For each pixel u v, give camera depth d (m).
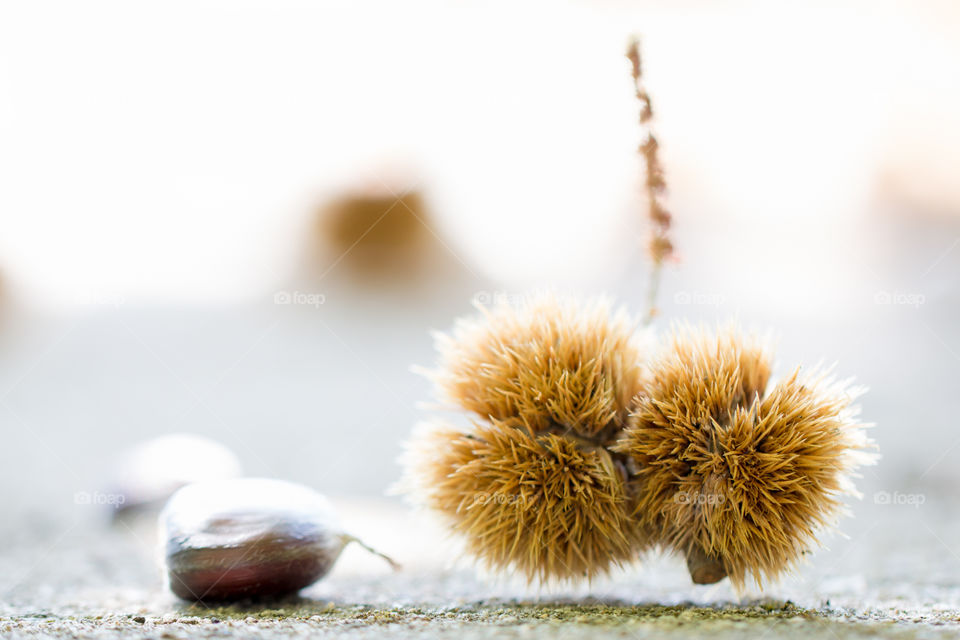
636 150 0.39
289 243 0.82
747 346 0.36
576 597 0.38
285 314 0.87
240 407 0.76
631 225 0.67
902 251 0.77
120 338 0.85
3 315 0.79
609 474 0.36
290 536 0.37
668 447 0.36
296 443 0.68
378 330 0.89
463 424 0.37
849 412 0.36
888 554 0.43
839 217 0.77
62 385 0.81
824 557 0.43
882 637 0.34
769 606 0.36
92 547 0.44
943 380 0.71
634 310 0.69
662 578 0.40
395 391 0.80
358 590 0.39
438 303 0.89
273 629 0.34
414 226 0.81
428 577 0.40
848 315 0.77
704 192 0.76
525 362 0.36
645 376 0.37
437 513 0.37
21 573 0.41
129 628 0.35
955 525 0.47
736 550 0.35
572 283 0.71
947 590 0.39
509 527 0.36
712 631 0.34
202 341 0.87
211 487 0.37
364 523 0.47
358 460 0.64
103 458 0.63
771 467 0.35
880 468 0.59
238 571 0.36
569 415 0.36
